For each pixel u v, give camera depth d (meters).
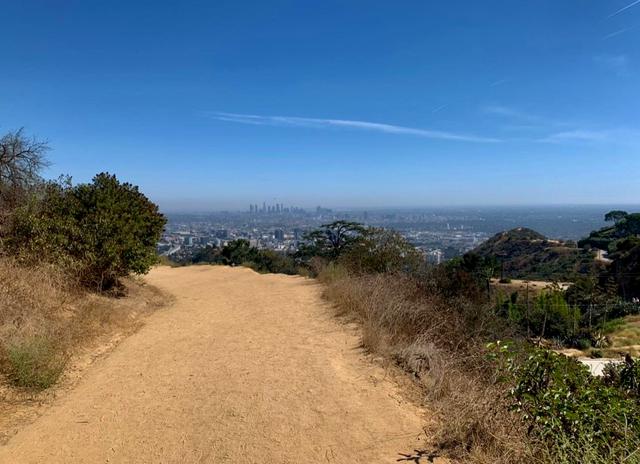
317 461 3.73
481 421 3.85
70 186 10.70
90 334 7.33
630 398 3.95
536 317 18.70
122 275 11.08
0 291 6.81
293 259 25.81
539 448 3.30
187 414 4.65
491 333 6.97
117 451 3.95
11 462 3.78
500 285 38.91
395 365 5.84
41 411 4.79
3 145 11.58
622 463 2.85
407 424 4.31
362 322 7.77
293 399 4.95
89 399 5.09
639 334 25.33
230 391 5.23
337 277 12.14
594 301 32.72
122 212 10.67
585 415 3.19
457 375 5.12
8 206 10.68
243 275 17.67
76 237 9.66
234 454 3.86
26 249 9.11
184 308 10.67
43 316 6.85
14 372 5.29
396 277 10.34
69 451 3.96
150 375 5.86
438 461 3.66
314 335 7.55
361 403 4.80
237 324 8.71
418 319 7.11
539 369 3.68
